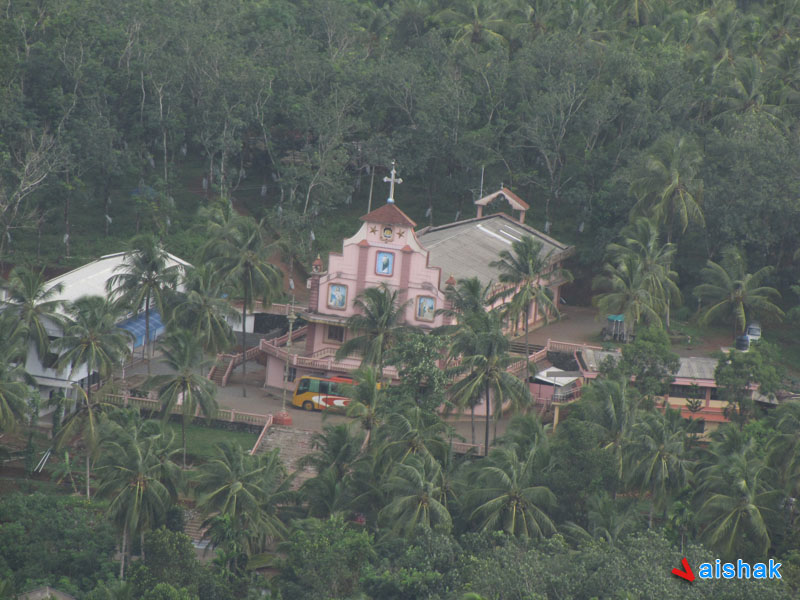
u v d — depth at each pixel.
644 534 144.25
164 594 143.25
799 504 171.38
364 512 171.50
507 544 142.38
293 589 150.00
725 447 172.00
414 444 169.50
